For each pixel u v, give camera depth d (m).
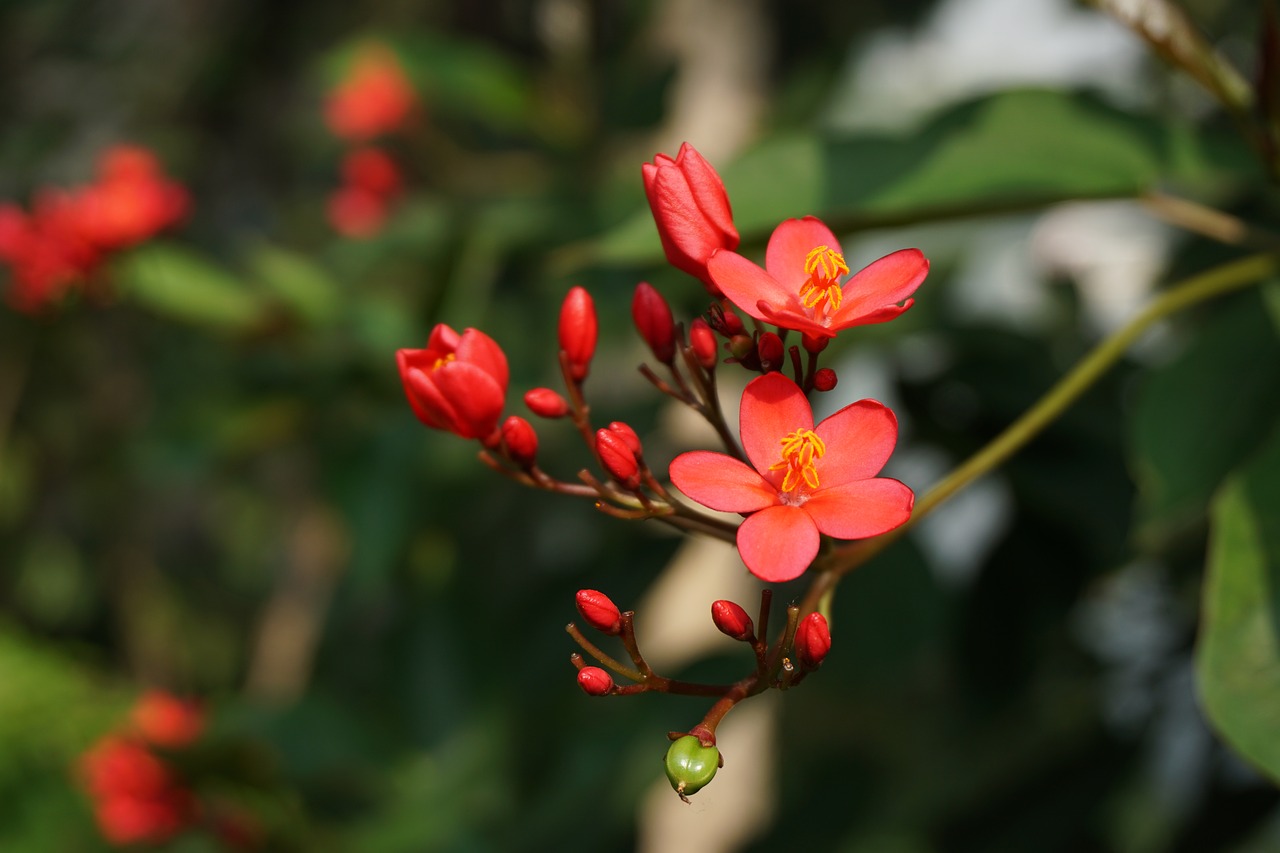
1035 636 0.61
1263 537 0.44
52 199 0.78
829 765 0.71
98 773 0.70
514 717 0.73
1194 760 0.64
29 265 0.77
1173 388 0.50
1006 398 0.61
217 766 0.66
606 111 0.83
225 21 1.22
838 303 0.42
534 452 0.43
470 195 0.88
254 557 1.27
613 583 0.70
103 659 1.23
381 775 0.74
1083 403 0.60
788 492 0.41
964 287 0.77
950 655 0.66
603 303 0.74
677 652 0.84
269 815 0.69
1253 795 0.59
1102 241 0.76
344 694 0.95
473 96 0.82
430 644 0.76
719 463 0.41
